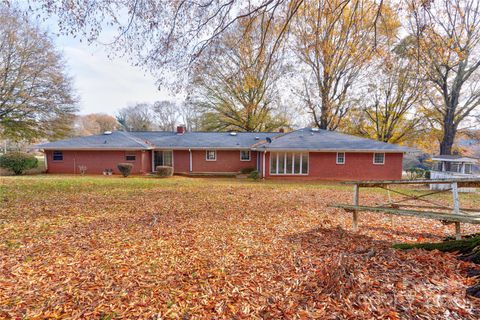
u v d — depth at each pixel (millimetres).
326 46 7344
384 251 3506
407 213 4328
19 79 21625
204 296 3092
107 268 3980
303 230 5793
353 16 6418
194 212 7762
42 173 19328
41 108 22547
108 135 21109
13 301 3031
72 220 6812
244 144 20969
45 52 22094
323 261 3805
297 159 18125
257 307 2756
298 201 9539
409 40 8750
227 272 3756
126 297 3123
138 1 5031
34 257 4406
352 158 17969
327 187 13891
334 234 5344
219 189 12531
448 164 17172
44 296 3154
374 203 9352
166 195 10695
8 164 18281
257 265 3951
